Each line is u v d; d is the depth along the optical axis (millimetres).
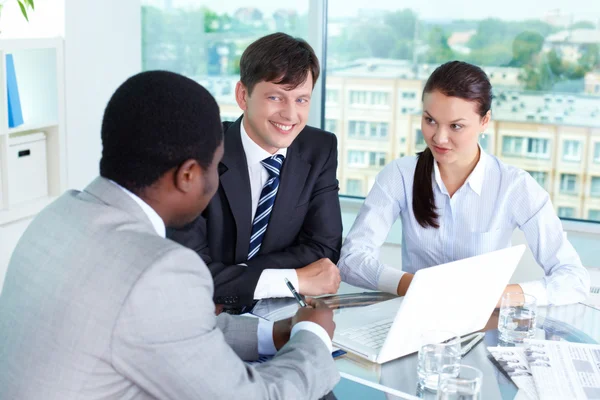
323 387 1272
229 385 1114
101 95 3883
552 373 1420
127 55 3998
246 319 1535
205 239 2070
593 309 1891
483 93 1947
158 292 1052
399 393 1354
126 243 1083
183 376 1076
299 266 2115
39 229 1161
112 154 1133
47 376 1060
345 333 1627
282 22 3871
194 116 1118
